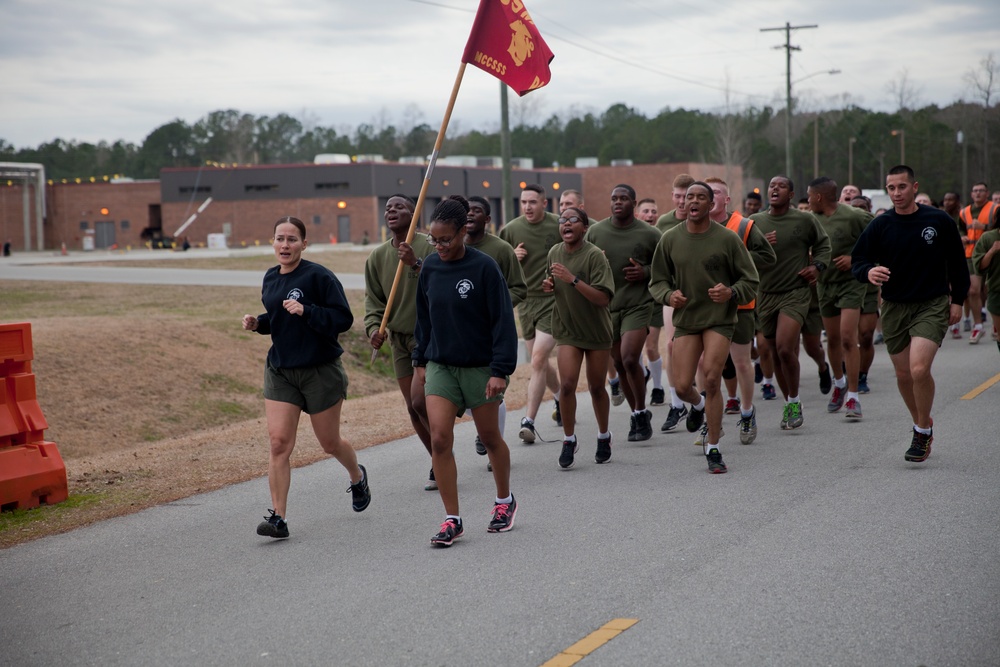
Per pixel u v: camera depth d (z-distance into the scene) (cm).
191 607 532
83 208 8038
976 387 1177
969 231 1673
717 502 706
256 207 7500
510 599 519
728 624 470
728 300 797
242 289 2988
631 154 12581
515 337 632
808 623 466
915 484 731
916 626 457
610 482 787
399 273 755
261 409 1711
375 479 833
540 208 977
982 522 623
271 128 15275
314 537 660
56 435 1403
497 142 13238
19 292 2850
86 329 1809
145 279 3403
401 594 536
